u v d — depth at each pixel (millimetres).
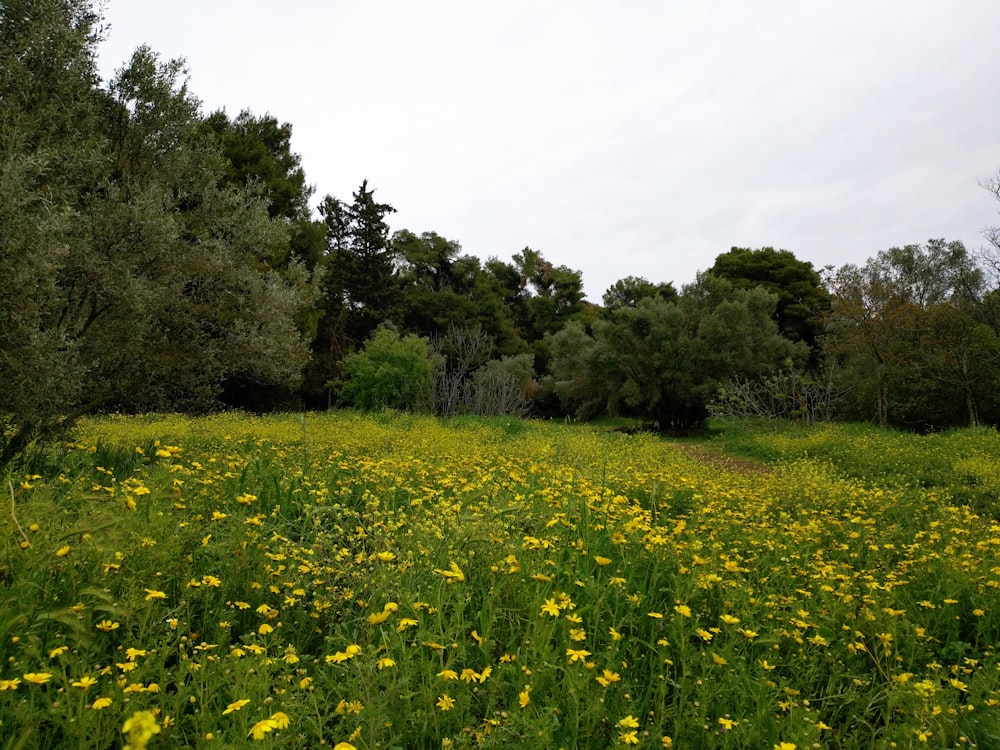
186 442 8445
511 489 5547
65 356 6238
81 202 7551
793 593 3850
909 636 3326
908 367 21703
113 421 12742
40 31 6953
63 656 1987
